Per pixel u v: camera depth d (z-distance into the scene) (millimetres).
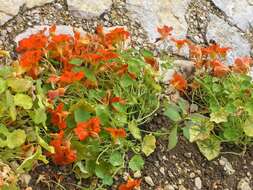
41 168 968
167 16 1288
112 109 1026
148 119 1078
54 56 1054
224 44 1299
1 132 917
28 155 920
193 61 1188
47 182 956
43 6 1200
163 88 1122
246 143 1097
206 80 1124
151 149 1025
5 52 1021
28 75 1006
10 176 888
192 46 1142
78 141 962
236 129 1087
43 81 1032
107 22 1230
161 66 1128
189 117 1076
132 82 1051
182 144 1083
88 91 1040
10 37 1128
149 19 1263
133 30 1233
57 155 948
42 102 954
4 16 1147
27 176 951
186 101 1131
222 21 1334
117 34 1081
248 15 1373
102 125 991
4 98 946
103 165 978
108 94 1021
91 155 972
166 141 1074
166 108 1081
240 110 1077
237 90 1105
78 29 1192
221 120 1074
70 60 1029
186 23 1297
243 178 1084
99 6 1241
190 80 1171
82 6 1228
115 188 992
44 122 932
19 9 1172
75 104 982
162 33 1144
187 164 1064
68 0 1225
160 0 1302
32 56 977
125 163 1020
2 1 1164
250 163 1104
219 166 1081
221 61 1240
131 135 1050
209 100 1122
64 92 989
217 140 1089
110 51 1049
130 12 1260
